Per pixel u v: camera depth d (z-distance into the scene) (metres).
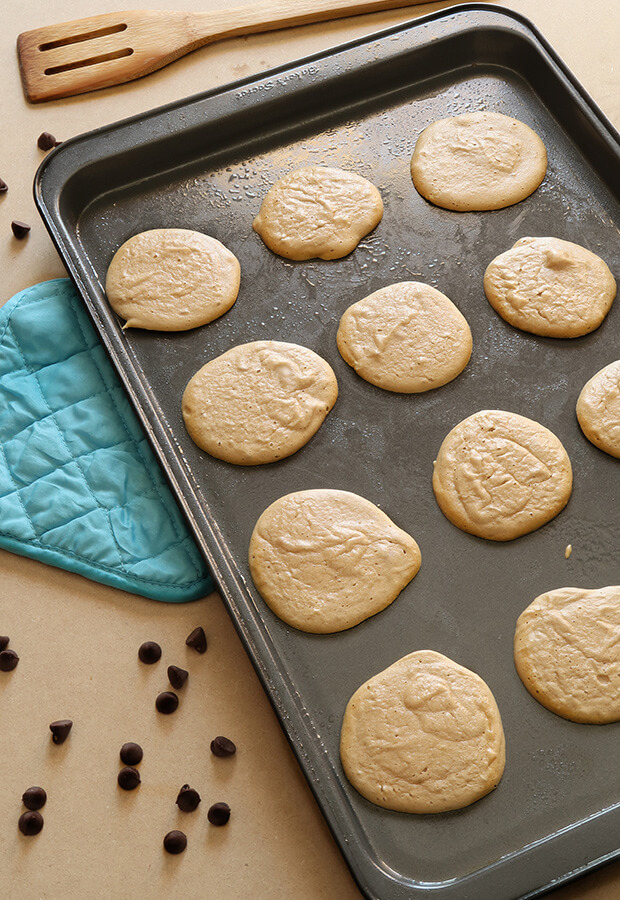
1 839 0.57
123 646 0.62
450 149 0.70
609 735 0.56
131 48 0.77
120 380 0.64
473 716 0.56
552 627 0.58
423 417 0.64
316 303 0.67
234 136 0.71
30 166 0.75
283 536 0.61
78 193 0.70
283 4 0.78
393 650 0.59
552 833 0.55
